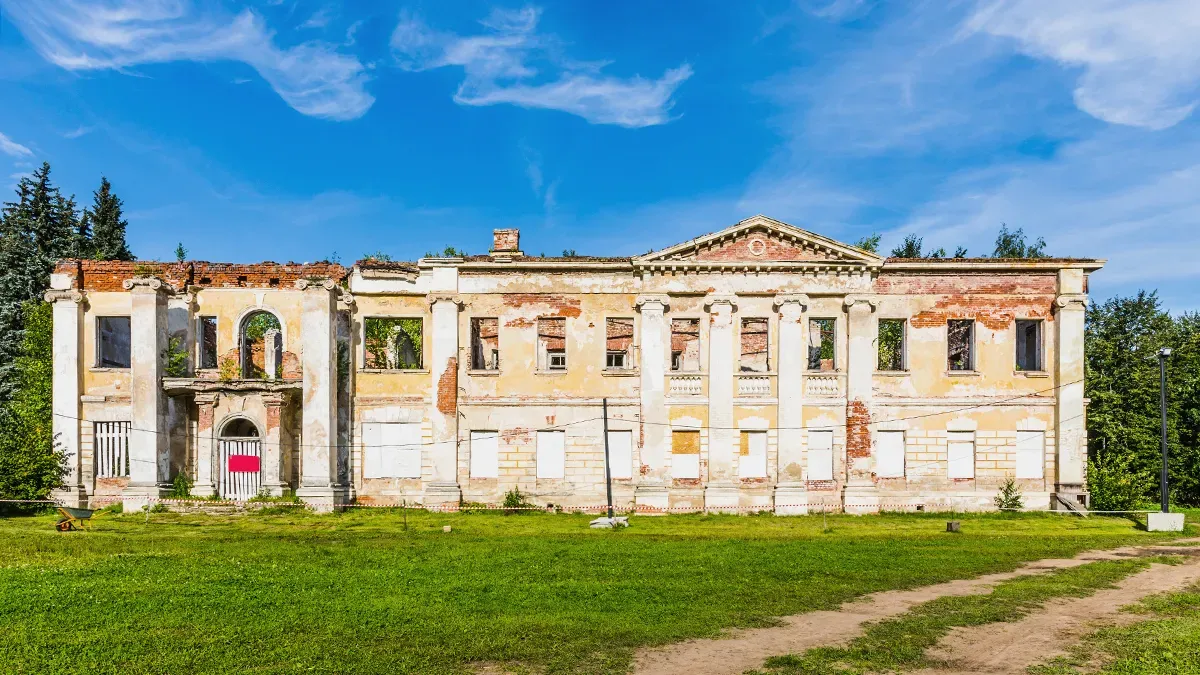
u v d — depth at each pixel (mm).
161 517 28766
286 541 23375
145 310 31297
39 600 14781
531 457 32156
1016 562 20594
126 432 32312
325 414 31016
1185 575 19219
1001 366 32281
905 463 31984
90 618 13680
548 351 38375
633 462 32156
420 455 32344
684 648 12641
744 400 32219
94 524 27141
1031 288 32500
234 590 15836
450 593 15953
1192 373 39781
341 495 31297
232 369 32188
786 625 14055
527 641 12734
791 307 32344
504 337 32625
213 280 32781
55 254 50656
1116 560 21266
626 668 11688
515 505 31719
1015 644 13094
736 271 32594
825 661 12055
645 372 32281
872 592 16797
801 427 32125
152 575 17375
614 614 14492
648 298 32312
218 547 21953
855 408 31969
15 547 21578
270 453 31141
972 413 32094
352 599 15289
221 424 31453
